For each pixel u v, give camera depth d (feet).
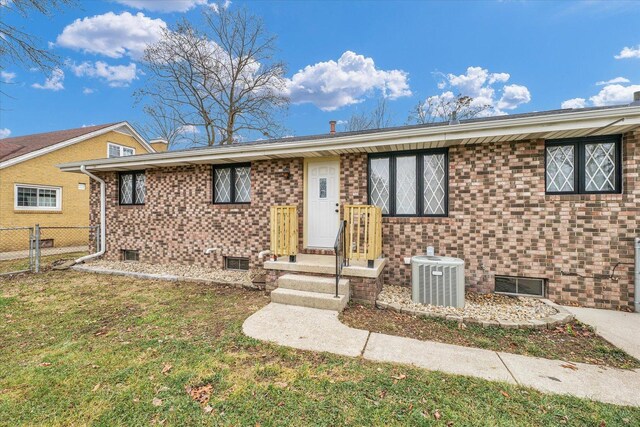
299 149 19.35
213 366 9.73
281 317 13.87
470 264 17.65
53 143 41.42
